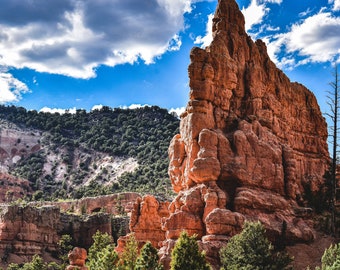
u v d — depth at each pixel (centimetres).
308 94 9181
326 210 8006
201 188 6938
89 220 16275
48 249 15238
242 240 6000
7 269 12912
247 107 7850
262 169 7262
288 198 7538
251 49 8262
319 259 6731
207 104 7431
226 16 8238
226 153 7144
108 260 6259
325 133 9169
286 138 8319
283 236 6894
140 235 8344
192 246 5500
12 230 14588
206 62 7594
